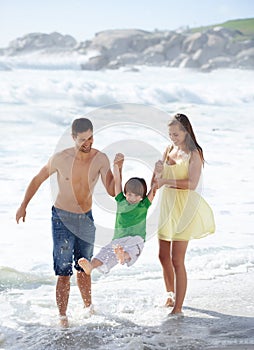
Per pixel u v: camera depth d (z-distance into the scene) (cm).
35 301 1334
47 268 1538
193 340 1142
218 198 2278
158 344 1123
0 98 4628
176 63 15150
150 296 1384
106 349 1098
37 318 1238
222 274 1539
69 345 1112
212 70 13212
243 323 1236
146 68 12150
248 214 2086
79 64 10431
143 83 7550
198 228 1284
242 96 6116
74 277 1488
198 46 15962
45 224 1894
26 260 1581
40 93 4938
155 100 5631
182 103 5641
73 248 1229
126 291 1411
